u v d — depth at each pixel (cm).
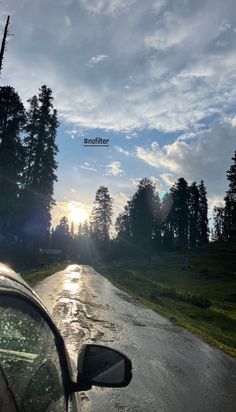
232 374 1013
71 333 1228
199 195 13662
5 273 208
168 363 1033
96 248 12825
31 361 210
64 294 2184
